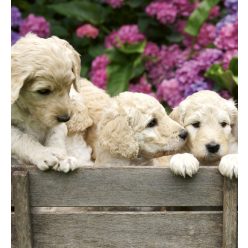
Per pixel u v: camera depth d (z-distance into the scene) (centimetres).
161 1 295
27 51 183
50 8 304
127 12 304
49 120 184
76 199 176
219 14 297
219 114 199
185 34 293
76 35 298
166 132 192
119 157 195
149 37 301
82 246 178
